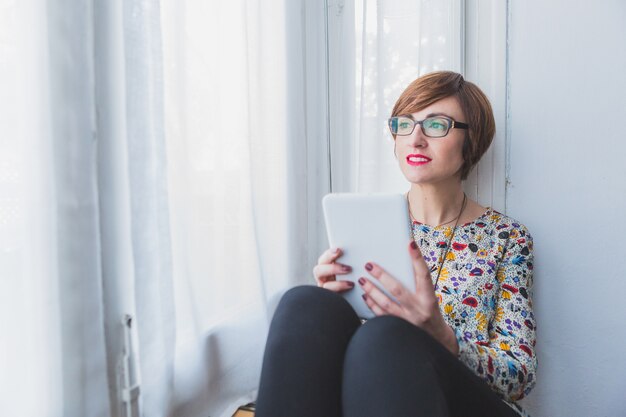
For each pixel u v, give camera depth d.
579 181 1.09
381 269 0.73
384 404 0.55
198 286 0.84
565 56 1.07
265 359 0.62
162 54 0.70
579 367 1.12
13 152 0.51
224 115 0.89
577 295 1.11
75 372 0.57
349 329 0.71
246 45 0.92
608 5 1.03
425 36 1.15
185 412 0.81
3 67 0.50
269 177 1.08
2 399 0.51
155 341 0.68
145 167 0.66
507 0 1.11
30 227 0.53
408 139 0.94
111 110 0.64
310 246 1.27
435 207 0.99
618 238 1.07
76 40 0.57
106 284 0.64
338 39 1.25
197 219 0.83
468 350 0.73
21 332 0.52
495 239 0.93
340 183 1.29
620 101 1.04
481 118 0.96
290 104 1.10
